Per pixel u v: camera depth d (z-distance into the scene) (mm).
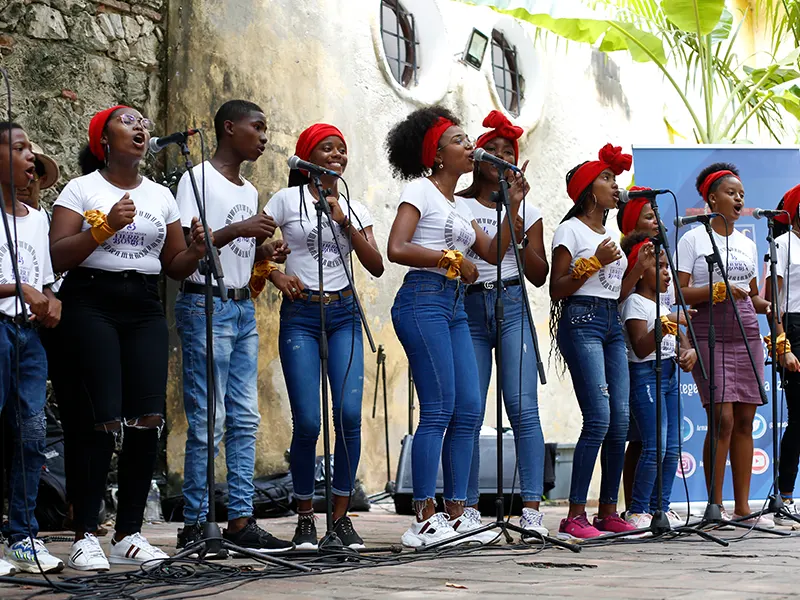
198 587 2871
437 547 3762
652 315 4906
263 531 3889
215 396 3873
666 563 3418
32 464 3406
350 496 3984
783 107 9828
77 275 3455
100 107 5984
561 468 7625
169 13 6254
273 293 6531
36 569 3234
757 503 6215
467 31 7953
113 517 5559
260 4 6590
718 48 8930
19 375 3287
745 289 5305
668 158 6344
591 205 4637
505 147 4398
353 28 7133
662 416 4949
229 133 4082
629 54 9445
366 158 7152
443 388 3945
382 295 7203
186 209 3977
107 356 3404
